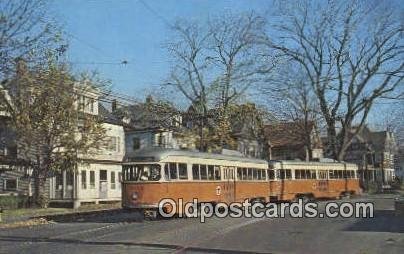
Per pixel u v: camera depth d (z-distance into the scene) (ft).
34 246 56.59
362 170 307.37
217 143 185.78
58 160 131.13
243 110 197.67
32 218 101.14
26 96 126.72
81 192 152.05
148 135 198.39
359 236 62.75
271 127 228.22
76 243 58.44
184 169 93.15
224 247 53.98
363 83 185.47
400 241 58.49
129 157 90.68
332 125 190.80
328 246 54.65
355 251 51.26
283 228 71.46
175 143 195.42
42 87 125.59
